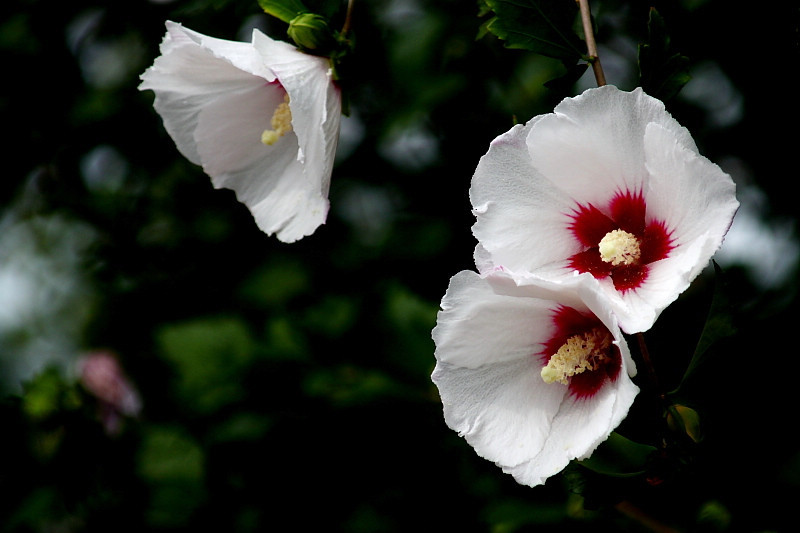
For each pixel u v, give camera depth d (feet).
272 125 3.23
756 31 3.41
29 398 3.79
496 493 3.41
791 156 3.51
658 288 2.85
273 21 3.66
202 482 3.65
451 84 3.60
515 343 2.94
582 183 2.91
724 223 2.79
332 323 3.63
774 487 3.15
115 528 3.77
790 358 3.12
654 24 2.95
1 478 3.78
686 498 3.18
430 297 3.79
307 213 3.22
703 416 2.92
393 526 3.51
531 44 3.05
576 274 2.92
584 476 2.89
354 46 3.20
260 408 3.58
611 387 2.89
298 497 3.58
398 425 3.53
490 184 2.92
